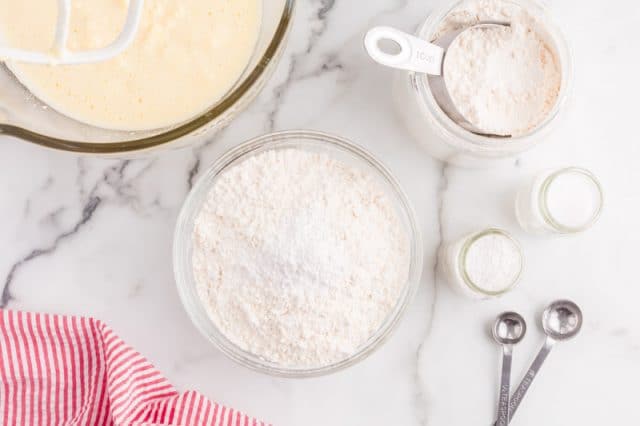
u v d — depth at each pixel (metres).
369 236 0.76
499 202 0.80
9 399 0.78
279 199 0.75
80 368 0.77
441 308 0.80
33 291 0.78
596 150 0.81
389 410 0.80
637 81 0.81
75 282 0.78
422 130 0.76
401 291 0.77
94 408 0.77
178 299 0.79
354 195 0.77
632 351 0.81
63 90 0.68
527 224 0.79
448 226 0.80
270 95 0.79
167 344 0.79
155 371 0.76
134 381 0.75
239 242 0.75
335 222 0.75
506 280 0.76
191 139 0.70
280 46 0.67
